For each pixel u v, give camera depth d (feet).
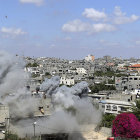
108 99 232.32
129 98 231.30
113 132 137.08
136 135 133.28
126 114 137.08
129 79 373.61
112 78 502.38
